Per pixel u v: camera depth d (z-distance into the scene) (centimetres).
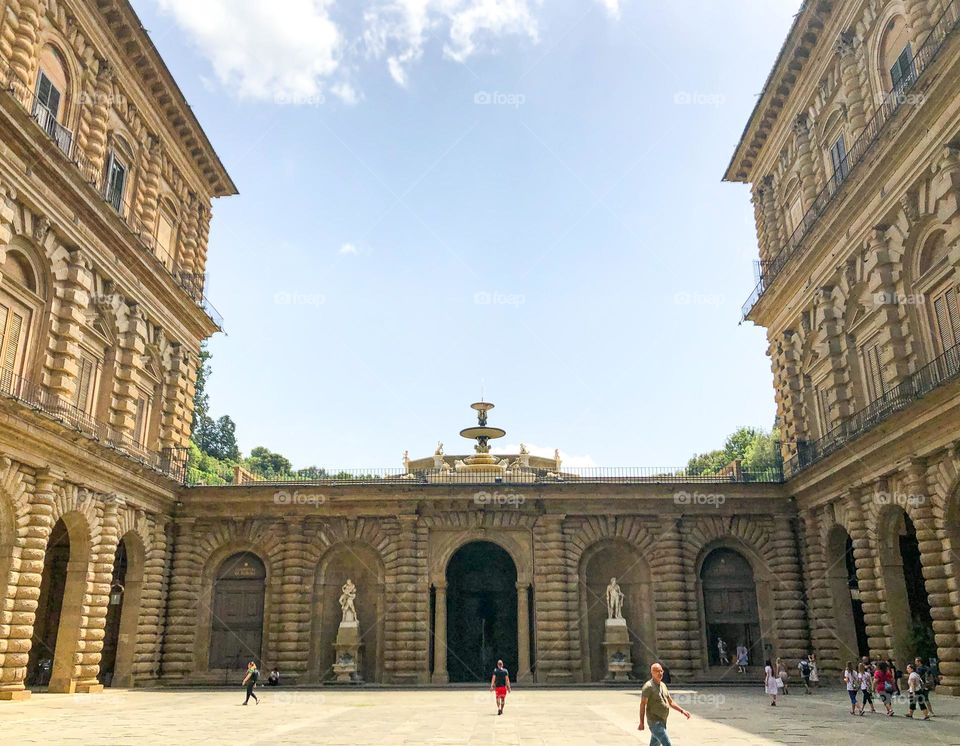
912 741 1817
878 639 3256
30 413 2702
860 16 3394
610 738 1920
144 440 3938
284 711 2639
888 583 3219
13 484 2719
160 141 4044
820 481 3741
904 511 3231
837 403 3578
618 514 4269
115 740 1819
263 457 9706
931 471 2831
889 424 2964
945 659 2747
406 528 4206
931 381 2891
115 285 3462
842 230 3453
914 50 2866
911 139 2845
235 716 2448
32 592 2772
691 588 4178
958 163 2639
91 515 3266
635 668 4147
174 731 2022
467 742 1842
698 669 4069
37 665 3694
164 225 4203
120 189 3694
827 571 3866
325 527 4247
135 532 3778
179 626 4050
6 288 2766
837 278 3600
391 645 4041
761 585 4225
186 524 4181
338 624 4206
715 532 4256
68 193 3009
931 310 2933
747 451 7969
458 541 4256
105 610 3331
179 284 4016
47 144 2797
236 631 4175
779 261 4275
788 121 4209
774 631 4119
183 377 4284
